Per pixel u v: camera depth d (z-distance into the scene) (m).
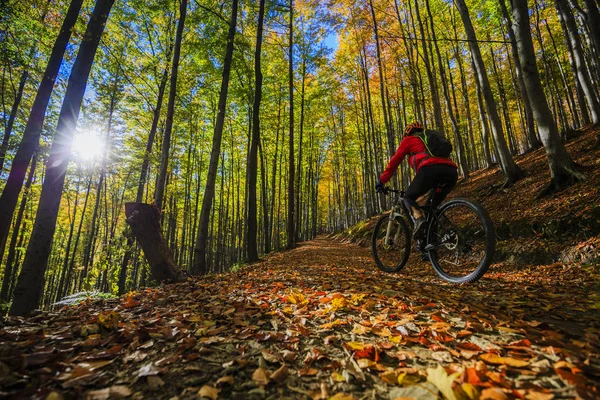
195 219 22.73
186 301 2.82
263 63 17.23
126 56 11.93
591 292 2.82
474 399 1.01
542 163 9.76
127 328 1.83
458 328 1.77
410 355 1.43
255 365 1.39
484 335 1.66
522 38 6.87
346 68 21.75
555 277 3.87
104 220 27.75
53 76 5.00
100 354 1.48
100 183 17.30
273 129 20.58
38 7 6.09
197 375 1.31
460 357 1.40
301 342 1.65
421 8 17.50
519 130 34.09
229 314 2.20
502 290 2.95
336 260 8.23
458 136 15.12
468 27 10.34
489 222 2.89
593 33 6.20
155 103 13.92
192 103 13.50
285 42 17.08
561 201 6.02
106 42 9.89
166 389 1.20
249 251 10.52
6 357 1.35
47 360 1.38
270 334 1.74
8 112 11.09
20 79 9.34
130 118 15.09
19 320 2.15
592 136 9.96
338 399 1.06
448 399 1.03
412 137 3.34
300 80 18.97
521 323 1.81
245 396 1.15
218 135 8.26
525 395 1.05
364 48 19.66
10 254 13.45
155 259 4.79
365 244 14.88
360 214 37.16
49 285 25.94
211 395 1.13
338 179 36.34
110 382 1.25
